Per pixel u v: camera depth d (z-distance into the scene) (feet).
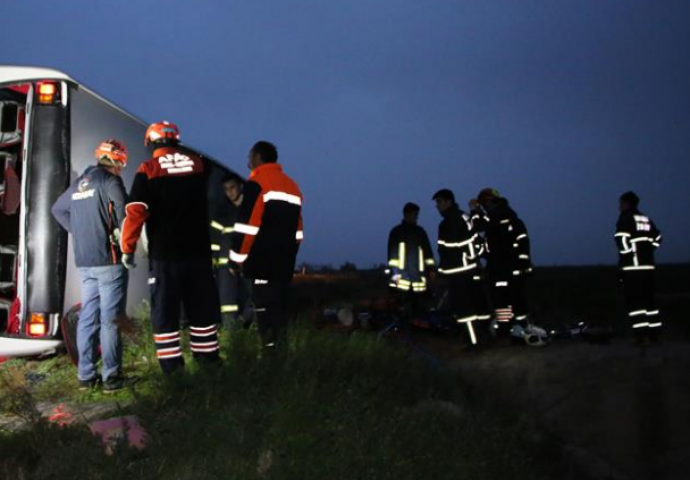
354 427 14.57
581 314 39.68
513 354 27.94
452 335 33.91
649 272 31.30
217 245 32.73
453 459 14.19
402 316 34.47
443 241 30.99
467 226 30.96
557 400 19.83
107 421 15.57
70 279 25.39
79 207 21.17
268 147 21.48
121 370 21.35
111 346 20.99
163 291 19.71
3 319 25.68
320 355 19.17
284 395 15.52
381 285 55.62
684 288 64.95
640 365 23.26
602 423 17.99
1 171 26.02
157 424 14.60
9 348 24.06
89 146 26.66
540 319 38.52
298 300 42.45
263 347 19.33
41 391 21.48
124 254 19.57
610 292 57.77
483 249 34.99
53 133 24.72
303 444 13.70
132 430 14.79
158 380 17.66
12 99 25.64
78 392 21.29
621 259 31.53
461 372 21.50
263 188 20.72
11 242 27.14
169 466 13.28
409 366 20.88
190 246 20.02
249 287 32.71
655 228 32.07
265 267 20.77
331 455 13.65
